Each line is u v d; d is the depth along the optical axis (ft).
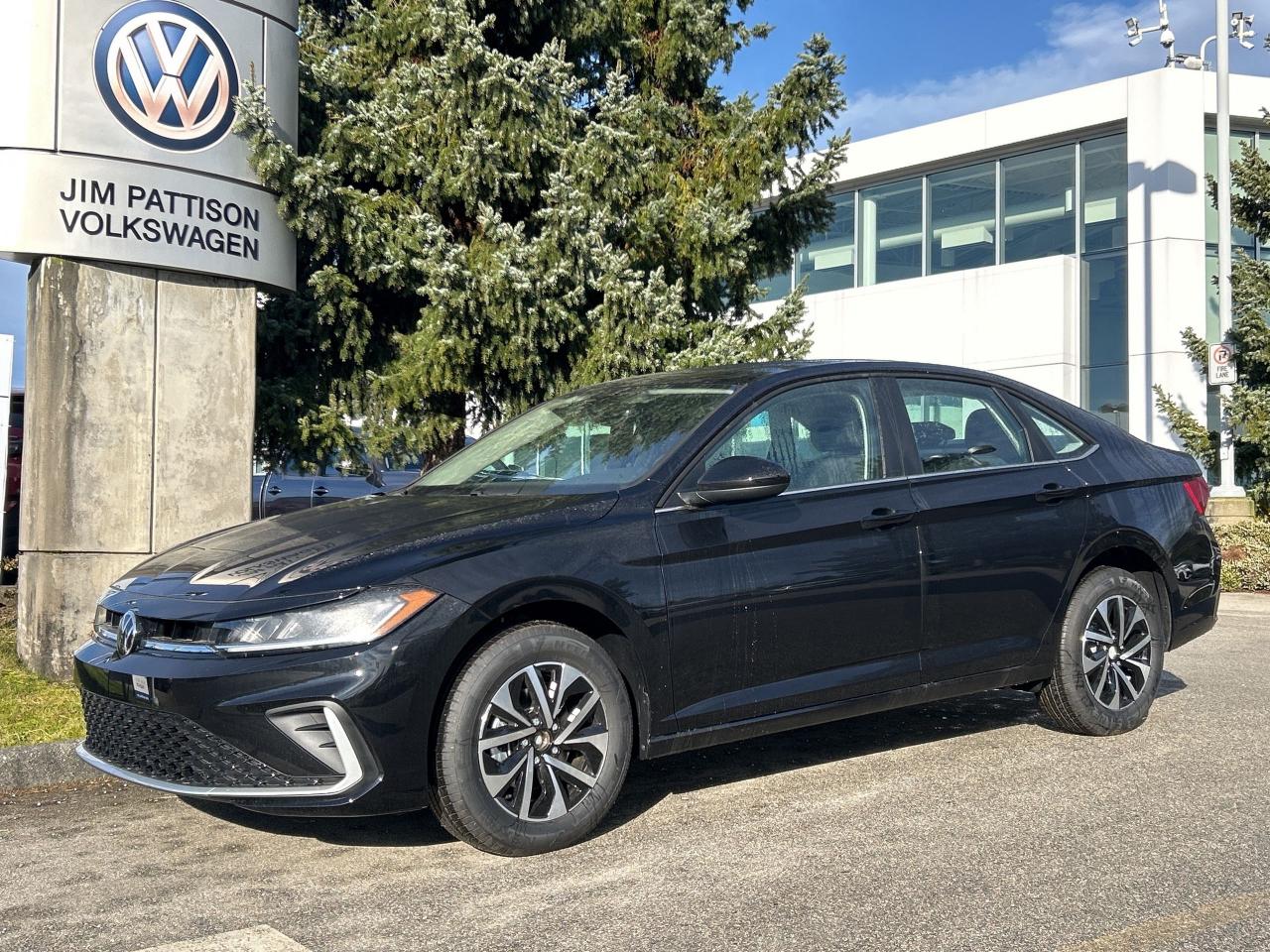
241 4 24.84
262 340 30.01
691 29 33.45
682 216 31.53
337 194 27.35
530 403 31.04
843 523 15.56
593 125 30.12
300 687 12.19
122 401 23.40
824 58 31.83
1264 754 17.42
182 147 23.77
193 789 12.58
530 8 33.24
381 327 31.60
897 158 83.35
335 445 29.78
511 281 28.25
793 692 15.02
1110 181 75.51
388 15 31.58
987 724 19.61
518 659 13.03
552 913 11.49
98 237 22.76
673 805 15.23
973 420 17.83
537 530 13.60
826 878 12.37
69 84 22.44
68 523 22.77
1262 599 38.63
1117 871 12.50
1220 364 46.83
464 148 29.17
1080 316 75.97
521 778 13.15
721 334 30.89
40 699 20.26
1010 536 17.04
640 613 13.80
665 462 14.87
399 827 14.51
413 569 12.78
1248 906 11.46
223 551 14.34
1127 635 18.45
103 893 12.34
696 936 10.87
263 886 12.47
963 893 11.87
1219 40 51.57
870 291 80.53
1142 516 18.57
